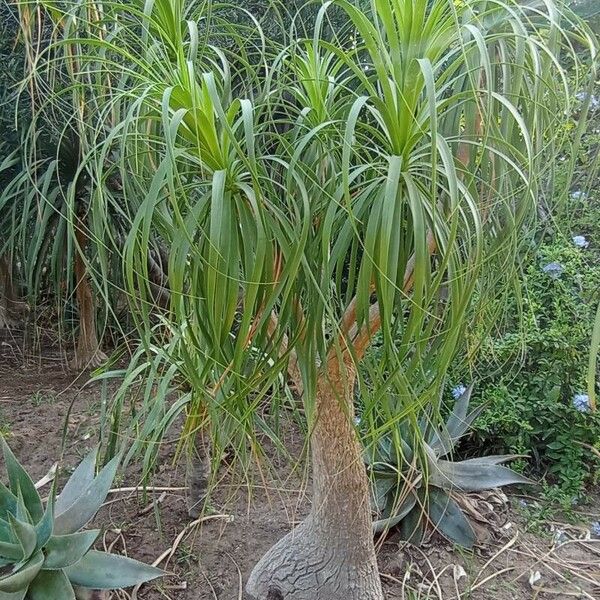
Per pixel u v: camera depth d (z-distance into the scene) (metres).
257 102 0.93
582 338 1.83
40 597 1.10
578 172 1.41
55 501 1.32
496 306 0.96
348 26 1.24
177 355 0.99
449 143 0.82
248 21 1.76
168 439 1.81
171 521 1.53
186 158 0.81
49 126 1.86
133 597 1.31
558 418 1.85
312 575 1.21
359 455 1.04
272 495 1.59
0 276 2.48
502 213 0.91
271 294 0.77
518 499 1.75
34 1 0.92
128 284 0.73
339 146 0.82
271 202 0.80
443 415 1.85
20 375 2.33
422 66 0.62
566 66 1.05
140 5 0.86
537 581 1.44
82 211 2.01
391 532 1.53
